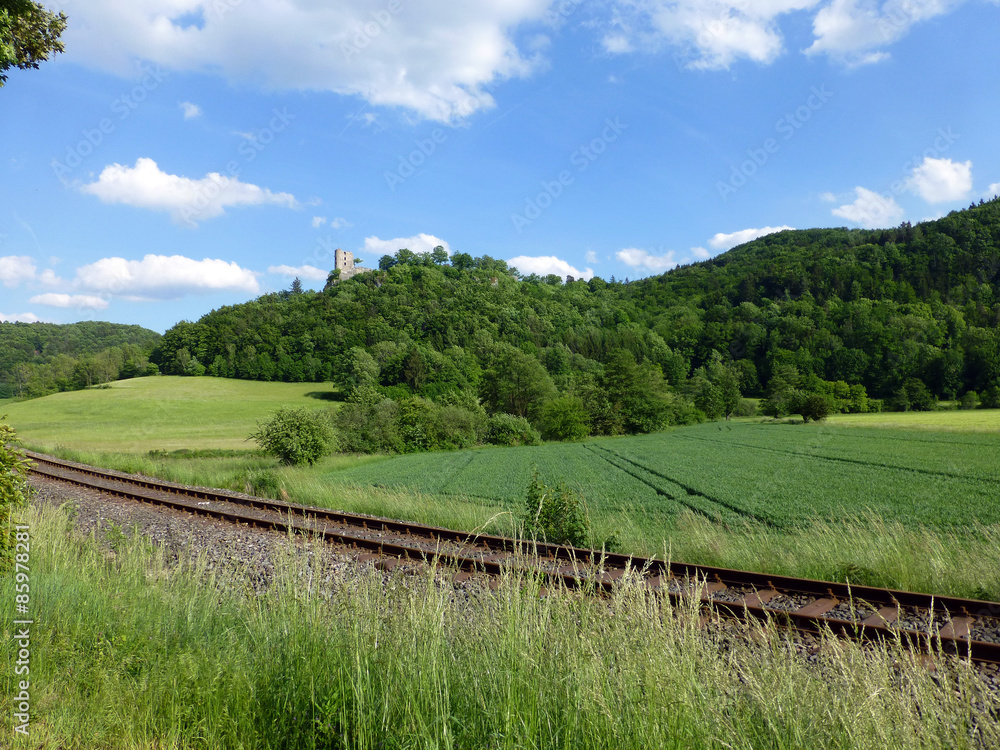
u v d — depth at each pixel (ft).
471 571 27.40
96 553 27.73
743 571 26.16
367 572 22.70
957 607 21.68
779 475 101.35
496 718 9.89
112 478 78.74
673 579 26.43
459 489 80.79
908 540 31.91
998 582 24.03
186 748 11.60
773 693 10.45
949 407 329.93
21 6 26.96
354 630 12.81
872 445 167.84
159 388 330.34
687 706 9.46
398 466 124.36
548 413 236.84
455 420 189.16
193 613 18.33
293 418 113.29
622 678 10.12
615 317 450.30
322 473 101.55
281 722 11.44
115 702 12.96
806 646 18.49
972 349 341.62
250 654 14.32
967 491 76.79
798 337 388.16
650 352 379.76
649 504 67.92
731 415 338.34
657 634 10.85
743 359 391.45
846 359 359.25
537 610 12.19
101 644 15.05
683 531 40.98
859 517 56.24
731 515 58.49
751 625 18.53
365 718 10.46
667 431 269.64
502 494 74.64
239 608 18.37
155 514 48.21
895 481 89.61
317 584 15.56
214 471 90.58
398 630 13.04
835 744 9.55
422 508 46.62
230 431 226.99
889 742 9.20
